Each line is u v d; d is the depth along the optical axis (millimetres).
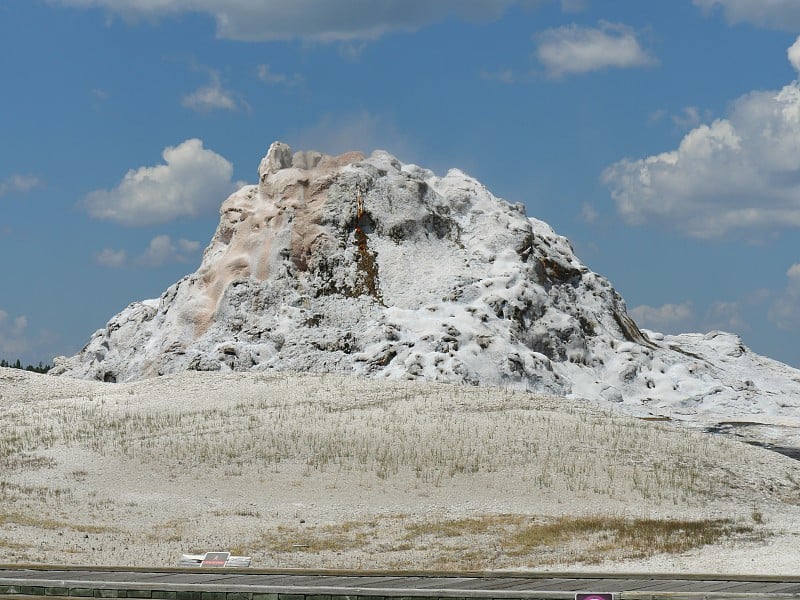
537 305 107438
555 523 52438
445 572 40625
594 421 71125
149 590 37062
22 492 55938
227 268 110250
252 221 113438
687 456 64312
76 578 39938
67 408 76625
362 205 112875
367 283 107312
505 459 61594
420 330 100062
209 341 102438
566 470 60250
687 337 130750
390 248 111250
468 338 98625
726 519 53844
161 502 55125
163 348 104812
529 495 57031
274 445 63344
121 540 49031
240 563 43219
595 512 54656
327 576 40625
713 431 89062
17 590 37719
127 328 121250
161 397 79250
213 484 57875
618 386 104875
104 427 68688
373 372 94062
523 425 67812
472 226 117312
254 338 101000
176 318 108375
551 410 74500
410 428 66375
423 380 89438
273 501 55750
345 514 53906
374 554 47406
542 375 98812
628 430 69125
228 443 63719
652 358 110938
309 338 99562
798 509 57469
